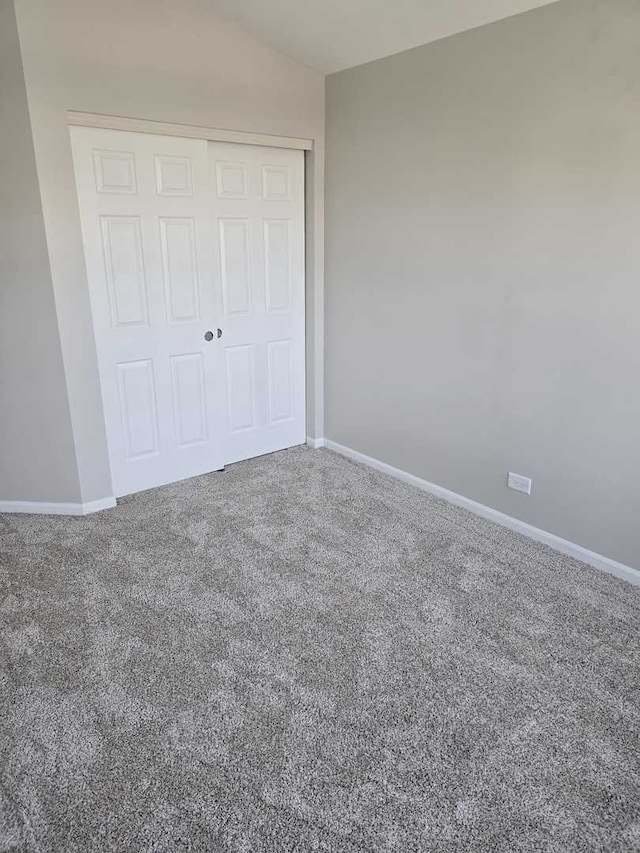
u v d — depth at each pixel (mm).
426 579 2682
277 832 1553
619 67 2268
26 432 3170
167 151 3172
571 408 2723
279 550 2920
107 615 2424
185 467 3746
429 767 1739
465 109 2863
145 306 3326
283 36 3211
